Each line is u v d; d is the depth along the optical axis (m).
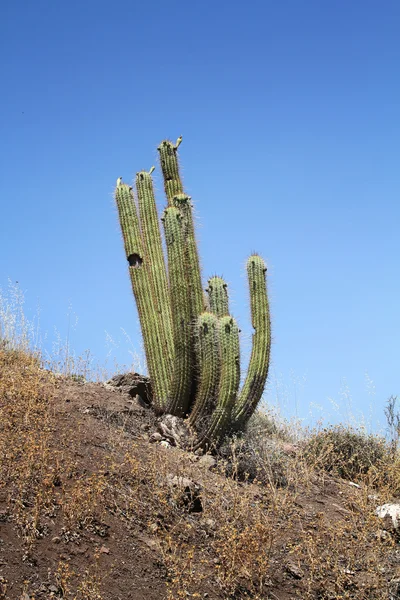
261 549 6.12
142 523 6.21
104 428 8.23
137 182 10.76
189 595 5.45
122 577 5.40
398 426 10.16
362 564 6.56
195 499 6.75
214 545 6.18
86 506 5.93
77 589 5.00
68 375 10.78
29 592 4.84
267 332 9.53
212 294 9.63
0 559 5.04
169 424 8.91
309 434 10.05
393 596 6.14
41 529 5.55
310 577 6.13
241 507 6.65
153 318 10.01
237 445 8.73
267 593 5.85
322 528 6.82
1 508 5.62
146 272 10.28
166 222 9.56
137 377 10.44
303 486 8.31
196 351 9.29
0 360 9.93
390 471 8.65
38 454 6.52
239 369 8.83
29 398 8.16
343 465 9.37
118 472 6.88
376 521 6.90
